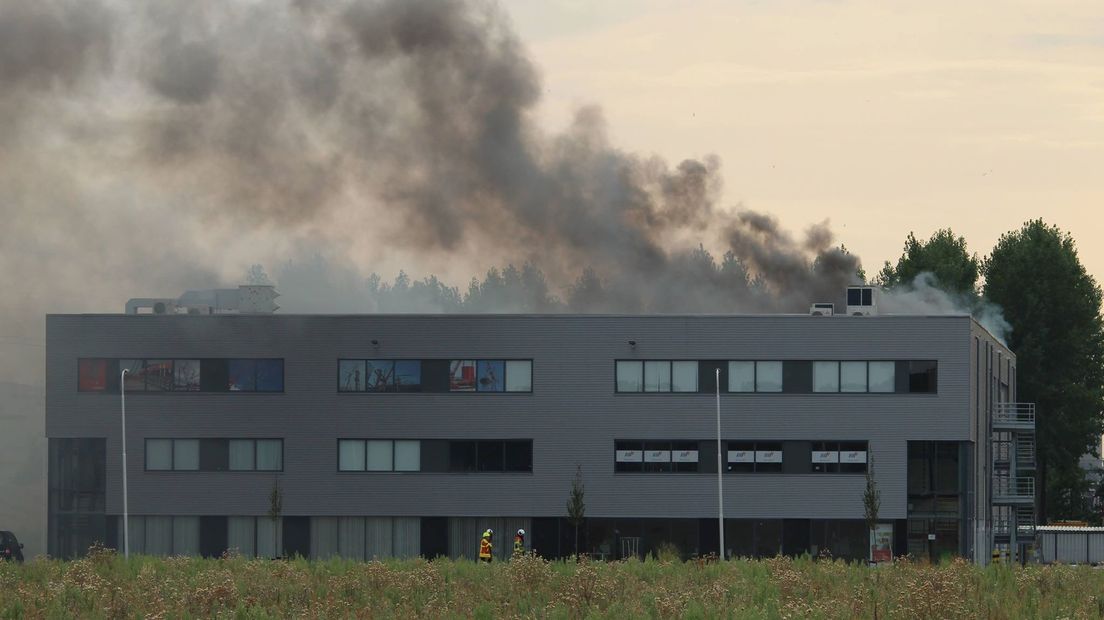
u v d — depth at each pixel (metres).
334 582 154.38
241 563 183.25
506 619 126.81
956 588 138.00
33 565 177.12
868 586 151.12
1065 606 132.12
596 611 126.50
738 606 133.88
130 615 132.38
